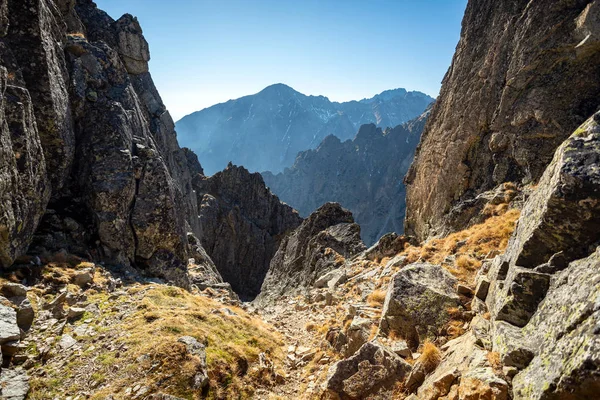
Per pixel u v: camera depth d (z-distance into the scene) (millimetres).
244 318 18406
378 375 10625
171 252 24750
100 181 22594
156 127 52156
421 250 22797
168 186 25203
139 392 10352
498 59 29328
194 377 11156
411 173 43625
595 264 7059
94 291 17031
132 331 13586
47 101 20359
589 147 8359
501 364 7910
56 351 12195
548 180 9375
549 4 25078
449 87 37469
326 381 11180
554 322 7203
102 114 25156
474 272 15430
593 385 5551
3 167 14898
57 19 26734
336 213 47094
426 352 10414
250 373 13195
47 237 19359
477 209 26141
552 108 24156
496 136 28156
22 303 13469
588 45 22438
